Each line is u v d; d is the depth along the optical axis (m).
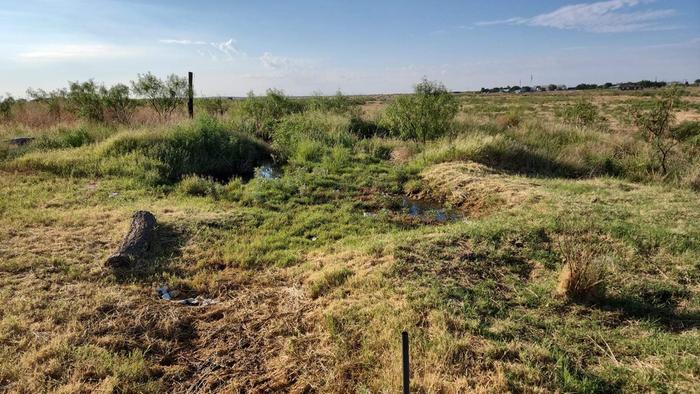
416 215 9.12
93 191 9.42
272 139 16.03
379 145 14.41
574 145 13.84
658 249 6.30
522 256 6.24
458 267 5.85
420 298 5.07
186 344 4.74
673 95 13.73
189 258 6.57
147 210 8.16
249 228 7.91
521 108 37.50
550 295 5.27
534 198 8.84
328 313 4.98
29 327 4.71
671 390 3.71
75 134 13.30
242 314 5.22
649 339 4.45
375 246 6.52
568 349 4.32
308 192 10.14
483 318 4.82
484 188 9.97
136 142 12.33
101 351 4.39
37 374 4.02
